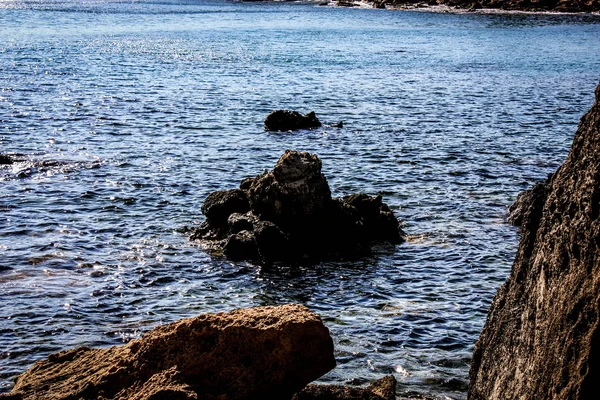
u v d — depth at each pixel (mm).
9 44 77500
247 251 23078
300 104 49938
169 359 11531
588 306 8234
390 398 13227
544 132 42375
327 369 11906
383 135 40812
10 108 44719
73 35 89312
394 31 103625
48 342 17172
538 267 10109
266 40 89875
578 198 9164
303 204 24047
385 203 28500
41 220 25562
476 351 12008
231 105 48875
